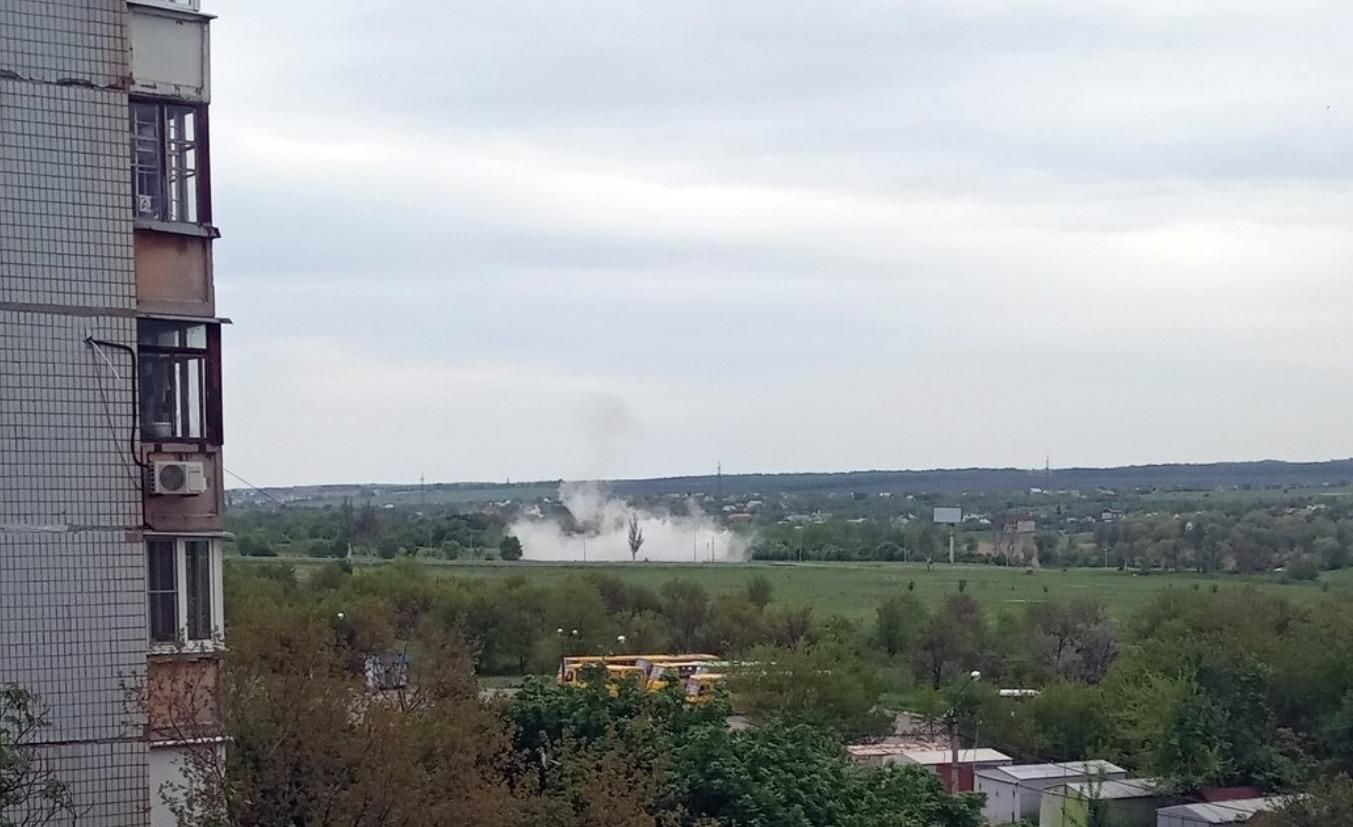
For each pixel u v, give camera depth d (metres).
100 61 17.70
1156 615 78.81
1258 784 54.91
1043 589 122.81
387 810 18.69
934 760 54.22
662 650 81.50
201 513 18.52
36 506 17.28
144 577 17.97
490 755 22.12
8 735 16.42
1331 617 63.59
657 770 24.59
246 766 18.42
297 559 111.75
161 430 18.41
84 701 17.48
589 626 80.00
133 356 17.86
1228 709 56.56
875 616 98.94
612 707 27.53
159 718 18.08
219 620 18.80
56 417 17.39
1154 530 178.88
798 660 56.84
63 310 17.44
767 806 25.53
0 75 17.08
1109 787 53.88
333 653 20.33
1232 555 154.38
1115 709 60.81
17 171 17.17
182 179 18.62
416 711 20.61
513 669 76.50
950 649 83.94
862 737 58.81
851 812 27.12
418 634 33.38
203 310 18.62
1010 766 55.84
